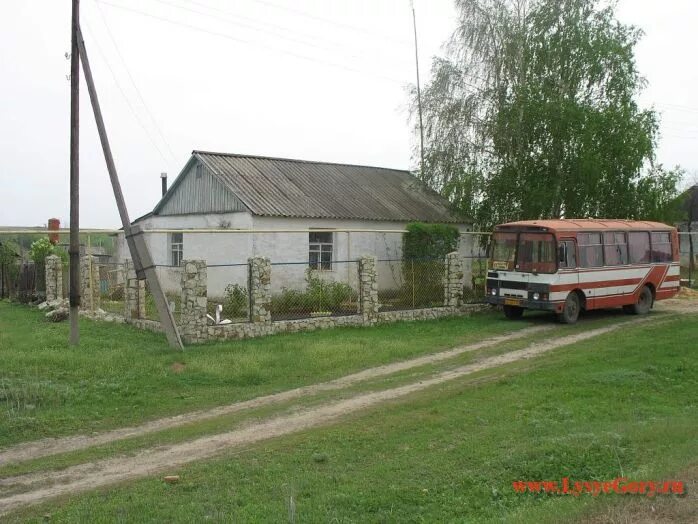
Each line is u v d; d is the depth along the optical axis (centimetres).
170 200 2606
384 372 1349
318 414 1026
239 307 1900
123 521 590
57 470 784
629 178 2569
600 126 2475
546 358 1422
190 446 872
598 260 2022
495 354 1509
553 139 2517
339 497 634
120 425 994
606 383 1145
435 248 2258
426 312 2044
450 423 916
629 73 2611
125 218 1535
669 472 619
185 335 1579
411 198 2767
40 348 1484
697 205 3866
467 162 2720
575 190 2528
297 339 1648
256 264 1689
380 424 923
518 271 1969
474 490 650
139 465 799
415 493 644
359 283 1912
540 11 2622
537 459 713
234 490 671
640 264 2162
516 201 2602
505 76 2686
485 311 2209
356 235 2395
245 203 2144
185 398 1142
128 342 1582
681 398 1070
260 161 2567
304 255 2248
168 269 2491
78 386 1165
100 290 2183
